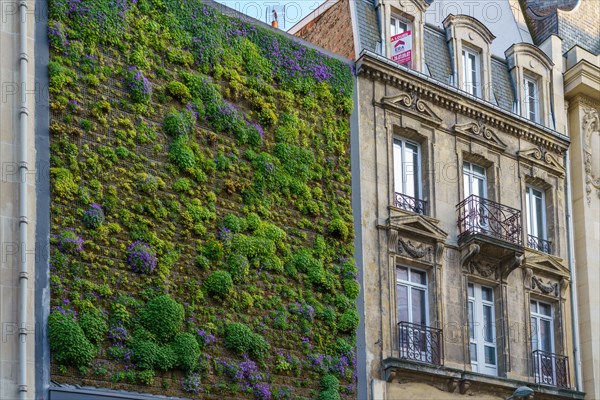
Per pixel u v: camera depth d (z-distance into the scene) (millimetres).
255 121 26875
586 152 33750
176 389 23344
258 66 27297
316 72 28375
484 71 32594
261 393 24547
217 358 24172
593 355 31500
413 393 27281
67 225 22938
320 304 26406
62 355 21891
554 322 31672
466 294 29359
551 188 32812
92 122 23953
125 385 22641
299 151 27312
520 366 29938
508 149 32125
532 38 37531
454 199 30156
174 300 23859
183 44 26062
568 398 30500
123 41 25031
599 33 38250
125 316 22984
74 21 24375
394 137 29891
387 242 28234
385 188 28750
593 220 33125
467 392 28312
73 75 23984
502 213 30875
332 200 27562
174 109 25375
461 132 30875
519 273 30859
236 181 25875
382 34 30828
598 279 32469
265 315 25312
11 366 21266
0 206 22078
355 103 28984
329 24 32156
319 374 25812
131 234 23734
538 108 33781
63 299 22375
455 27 32438
